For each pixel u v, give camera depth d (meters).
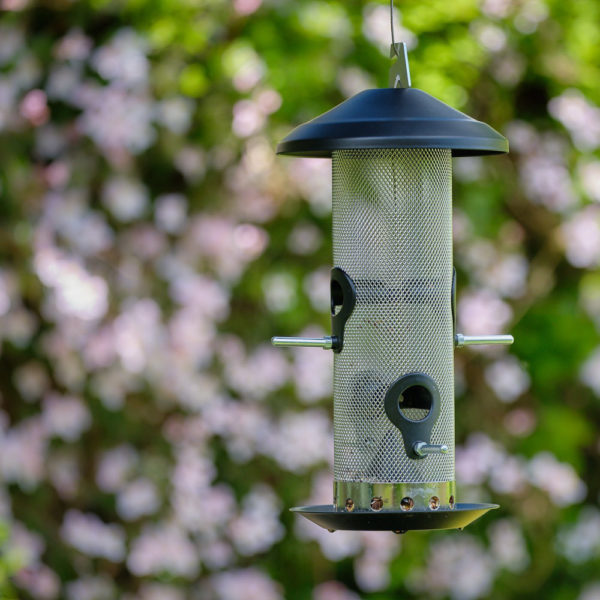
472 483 11.25
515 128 11.22
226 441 10.60
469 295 11.07
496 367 11.19
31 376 10.31
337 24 10.16
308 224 10.49
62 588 10.50
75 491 10.45
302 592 10.88
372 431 6.62
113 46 10.02
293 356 10.49
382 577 10.86
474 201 11.02
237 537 10.50
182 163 10.25
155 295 10.27
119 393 10.21
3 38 10.22
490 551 11.38
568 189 11.26
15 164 10.17
